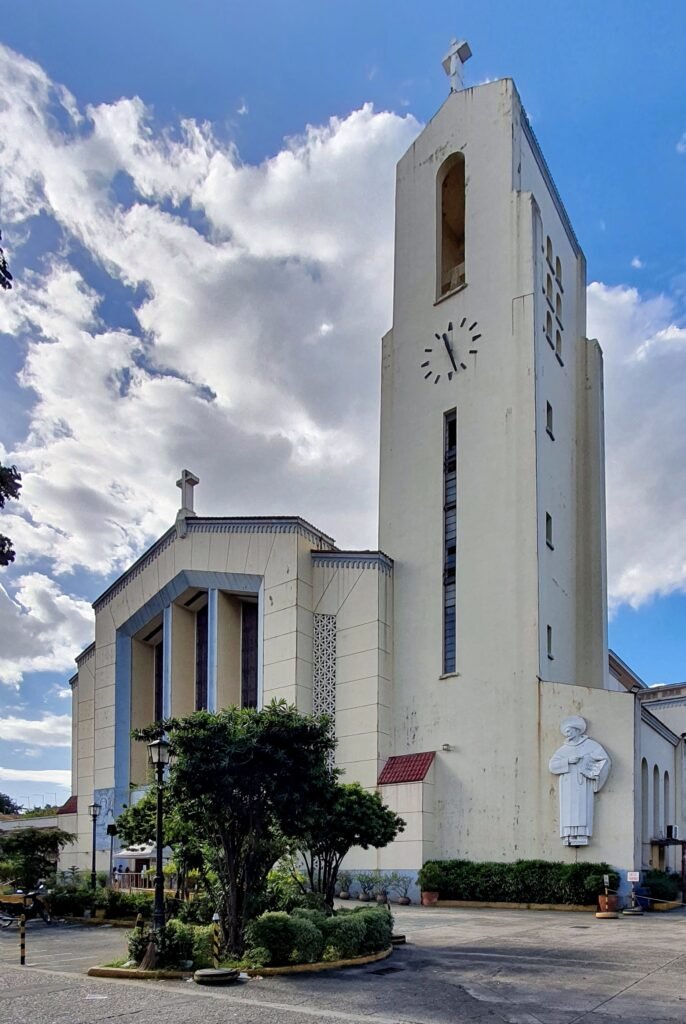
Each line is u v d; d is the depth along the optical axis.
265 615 36.69
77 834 46.19
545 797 29.81
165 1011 12.16
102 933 24.62
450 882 29.92
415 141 42.53
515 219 36.81
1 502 14.68
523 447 34.00
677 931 21.28
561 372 39.00
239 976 14.77
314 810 17.06
